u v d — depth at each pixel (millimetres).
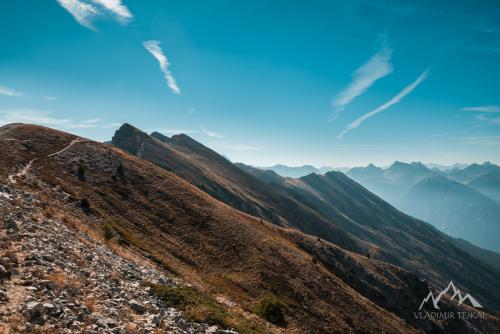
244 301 45156
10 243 16812
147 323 15164
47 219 26109
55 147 79562
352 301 68938
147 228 58688
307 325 52000
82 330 11695
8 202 25000
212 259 59062
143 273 25328
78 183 63375
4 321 10344
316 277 70062
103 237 35594
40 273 14664
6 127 92812
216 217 75188
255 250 67375
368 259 145875
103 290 16641
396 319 85375
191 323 17781
